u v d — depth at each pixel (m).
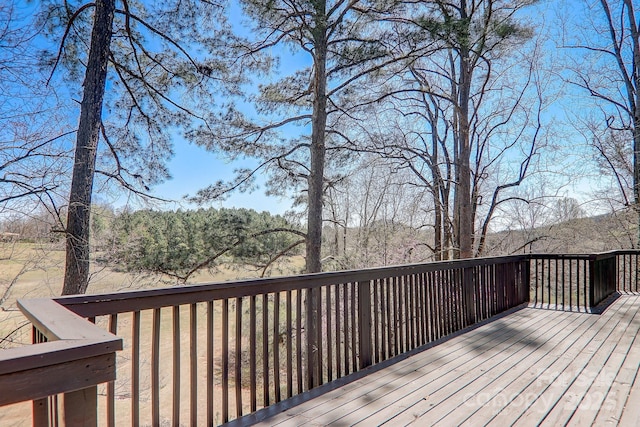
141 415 7.10
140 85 8.09
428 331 4.39
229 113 8.87
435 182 14.17
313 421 2.46
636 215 11.71
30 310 1.68
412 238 14.42
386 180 14.83
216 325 10.51
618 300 6.82
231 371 9.12
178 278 8.52
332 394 2.91
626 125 12.38
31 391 1.09
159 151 8.30
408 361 3.68
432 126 14.83
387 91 11.52
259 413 2.60
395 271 3.98
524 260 6.84
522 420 2.43
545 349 3.99
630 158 12.16
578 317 5.54
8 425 5.25
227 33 8.31
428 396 2.83
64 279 6.14
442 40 8.83
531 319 5.45
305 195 10.81
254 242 9.39
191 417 2.32
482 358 3.72
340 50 8.57
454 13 9.65
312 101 9.21
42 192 6.30
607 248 12.67
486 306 5.62
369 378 3.24
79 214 6.23
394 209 15.09
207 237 8.91
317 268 8.80
